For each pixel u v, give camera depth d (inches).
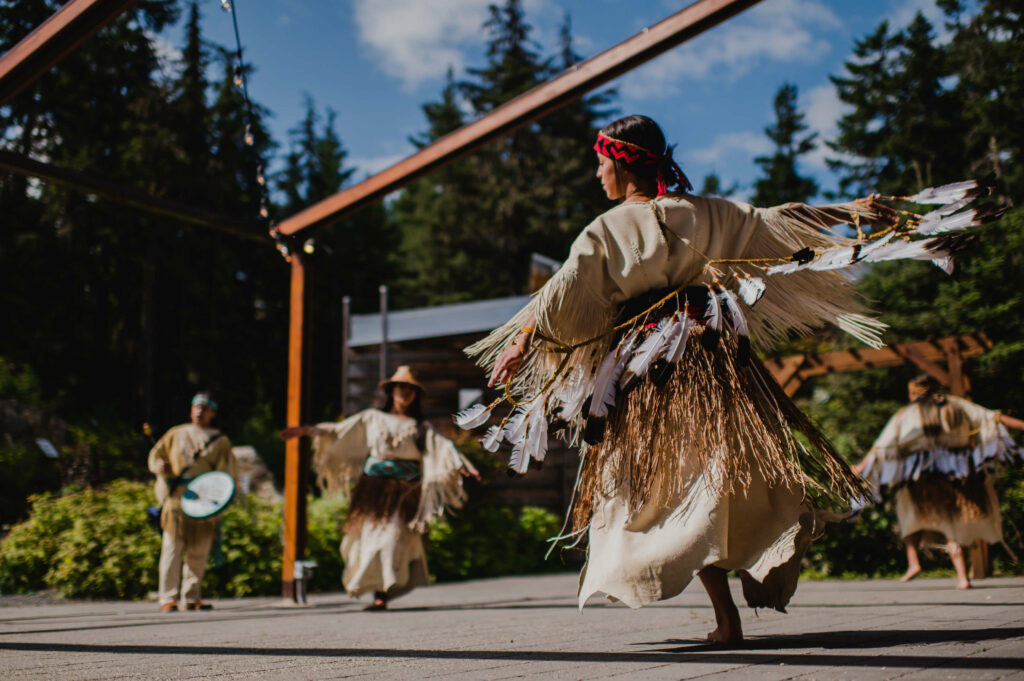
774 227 110.0
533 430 107.3
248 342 1264.8
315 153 2014.0
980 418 258.5
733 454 98.4
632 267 105.4
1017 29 989.8
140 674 96.8
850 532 340.8
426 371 541.3
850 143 1378.0
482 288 1549.0
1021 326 462.3
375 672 94.0
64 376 991.0
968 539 253.0
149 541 331.9
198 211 267.6
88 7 178.1
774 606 107.5
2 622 203.8
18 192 988.6
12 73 185.2
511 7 1672.0
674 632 131.9
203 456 269.3
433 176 1636.3
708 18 192.1
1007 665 79.6
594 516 105.0
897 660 85.7
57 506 362.9
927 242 91.2
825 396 506.0
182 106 1192.8
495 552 443.8
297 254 276.8
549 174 1531.7
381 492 241.9
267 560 338.6
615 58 208.8
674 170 112.8
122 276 1091.3
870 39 1370.6
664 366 99.3
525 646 116.7
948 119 1198.3
